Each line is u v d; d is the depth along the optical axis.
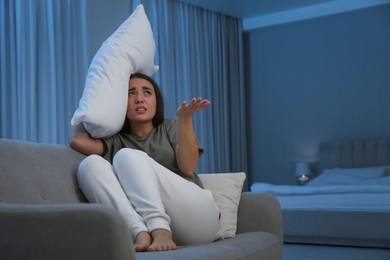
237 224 1.78
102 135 1.69
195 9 5.71
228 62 6.17
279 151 6.23
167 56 5.23
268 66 6.33
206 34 5.82
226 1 5.60
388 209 3.63
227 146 5.96
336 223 3.79
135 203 1.39
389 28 5.56
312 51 6.02
